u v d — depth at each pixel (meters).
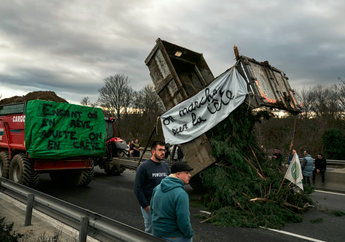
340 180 9.93
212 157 6.30
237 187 5.86
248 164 6.41
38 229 4.17
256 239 4.46
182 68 9.03
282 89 6.67
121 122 48.69
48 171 8.60
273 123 22.53
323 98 30.48
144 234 2.50
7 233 3.29
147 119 43.41
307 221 5.61
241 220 5.12
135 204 6.81
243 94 5.98
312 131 21.36
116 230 2.81
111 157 11.55
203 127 6.57
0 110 8.95
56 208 3.76
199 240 4.36
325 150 18.42
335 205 7.31
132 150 15.92
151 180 3.47
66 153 7.71
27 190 4.64
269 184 6.06
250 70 6.02
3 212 5.10
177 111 7.21
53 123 7.54
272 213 5.30
